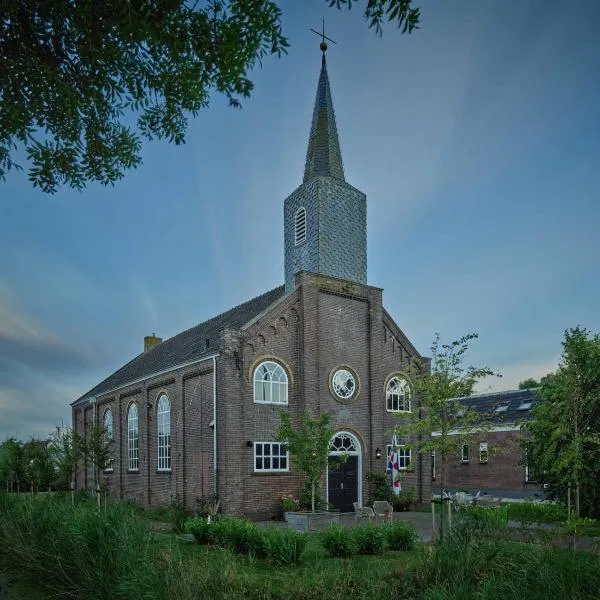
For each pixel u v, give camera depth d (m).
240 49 6.60
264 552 12.80
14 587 8.80
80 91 7.61
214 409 22.75
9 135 7.85
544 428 12.45
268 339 23.66
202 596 7.44
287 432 19.27
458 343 15.84
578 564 7.71
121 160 8.84
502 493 32.84
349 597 8.08
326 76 28.42
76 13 6.36
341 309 25.84
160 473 27.73
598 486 12.98
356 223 26.86
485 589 7.34
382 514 22.70
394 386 27.28
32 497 13.38
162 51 7.23
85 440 28.56
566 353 11.73
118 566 7.73
